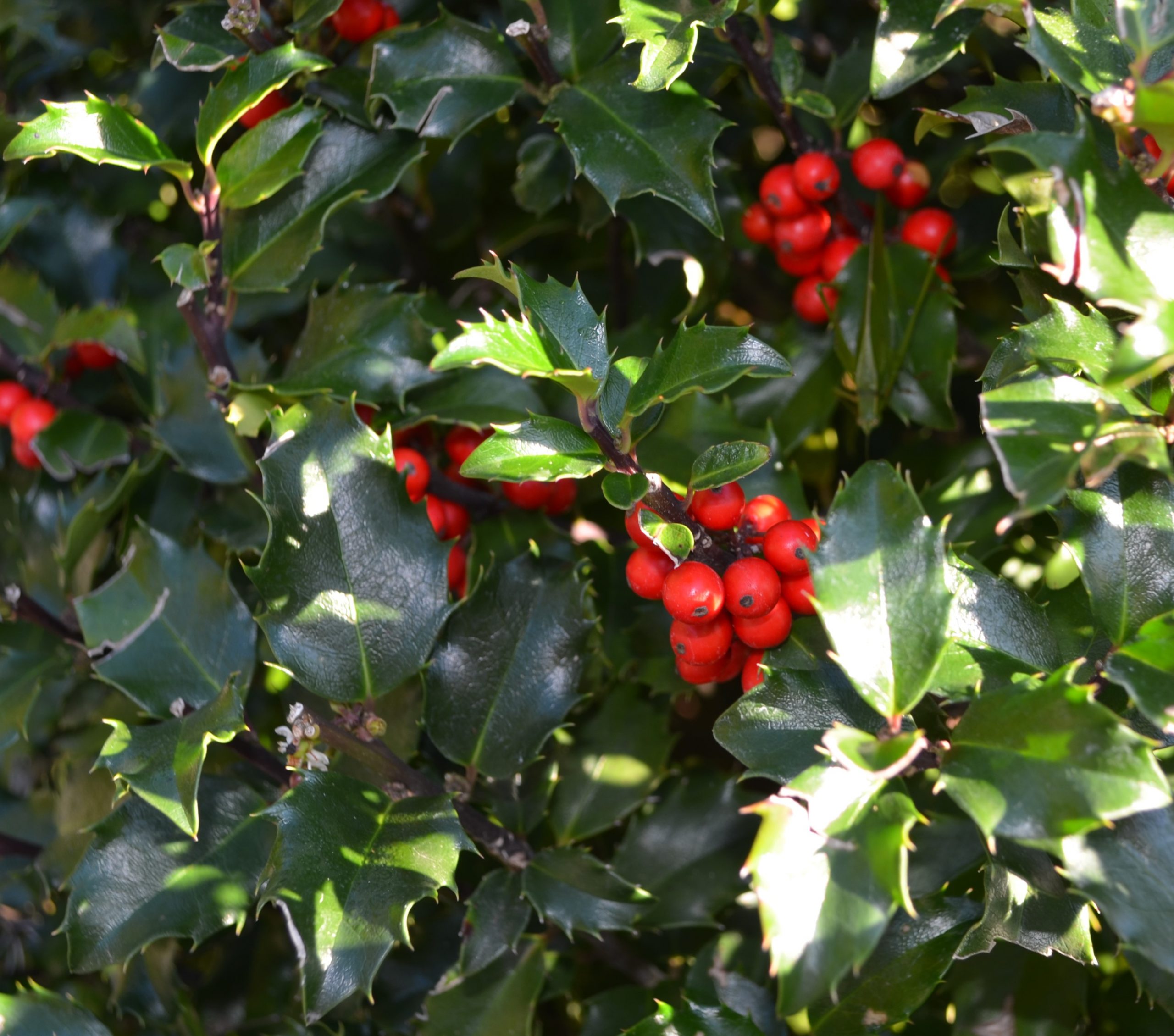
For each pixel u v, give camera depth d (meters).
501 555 0.42
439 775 0.42
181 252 0.39
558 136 0.44
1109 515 0.35
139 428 0.46
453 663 0.39
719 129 0.39
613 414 0.35
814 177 0.40
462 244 0.48
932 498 0.42
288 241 0.40
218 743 0.38
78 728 0.45
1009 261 0.37
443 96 0.40
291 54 0.39
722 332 0.35
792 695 0.35
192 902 0.38
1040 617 0.35
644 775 0.42
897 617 0.33
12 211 0.46
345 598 0.38
